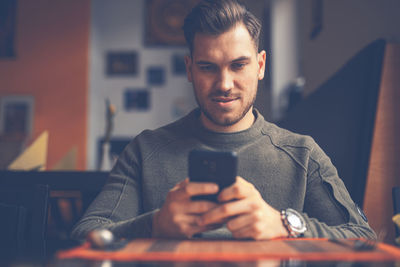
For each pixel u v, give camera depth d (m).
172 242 0.65
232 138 1.10
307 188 1.08
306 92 2.71
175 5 5.41
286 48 4.66
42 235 0.95
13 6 4.91
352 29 1.75
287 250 0.58
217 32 0.92
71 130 4.83
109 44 5.42
